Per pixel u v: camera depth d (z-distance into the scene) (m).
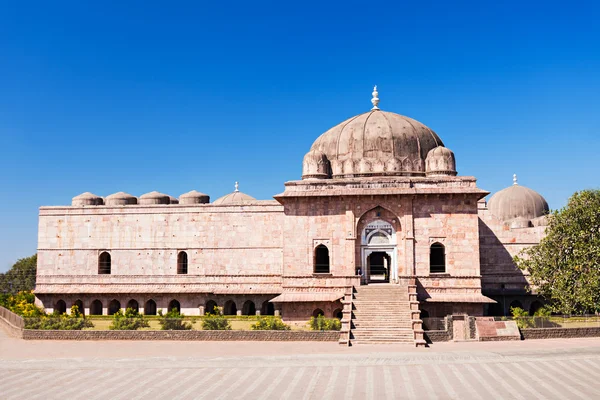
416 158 53.09
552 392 24.80
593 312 46.47
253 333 41.12
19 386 27.05
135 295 58.19
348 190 48.88
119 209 59.25
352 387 25.98
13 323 47.84
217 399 24.25
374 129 53.97
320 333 40.41
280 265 56.62
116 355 35.38
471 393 24.75
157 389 26.05
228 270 57.25
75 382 27.70
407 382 26.80
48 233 59.84
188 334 41.69
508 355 33.16
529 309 56.75
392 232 49.03
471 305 46.62
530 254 49.50
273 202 57.47
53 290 58.69
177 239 58.25
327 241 48.81
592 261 45.41
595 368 29.41
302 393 25.06
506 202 72.12
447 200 48.16
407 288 45.62
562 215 47.41
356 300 44.25
